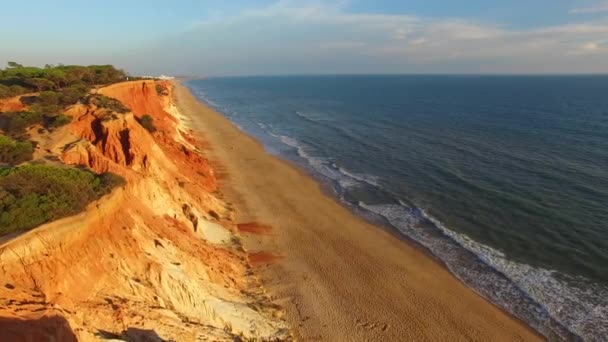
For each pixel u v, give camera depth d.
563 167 56.84
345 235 37.22
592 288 28.92
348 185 51.50
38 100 41.41
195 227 31.55
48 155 29.39
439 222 40.06
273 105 149.50
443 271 31.50
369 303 27.30
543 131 86.25
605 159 60.78
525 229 38.03
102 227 20.86
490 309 26.98
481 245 35.44
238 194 46.38
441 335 24.55
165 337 17.78
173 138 57.75
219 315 22.08
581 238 35.91
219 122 99.38
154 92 71.06
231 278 27.20
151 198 29.30
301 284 29.02
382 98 176.38
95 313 16.62
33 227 17.58
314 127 95.44
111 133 36.34
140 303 18.86
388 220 40.84
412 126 94.75
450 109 130.00
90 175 23.56
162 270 21.16
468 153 66.31
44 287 16.08
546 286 29.33
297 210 42.69
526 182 50.78
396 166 59.75
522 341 24.14
